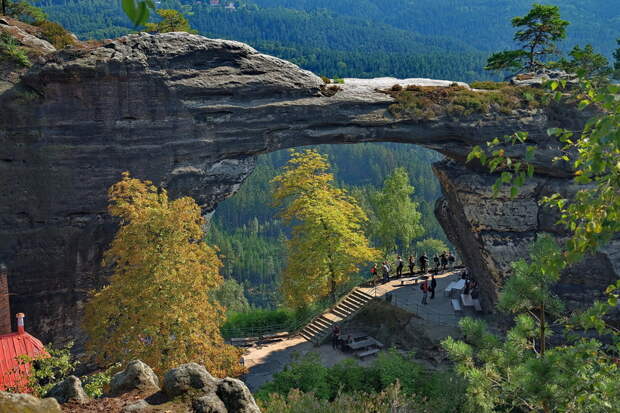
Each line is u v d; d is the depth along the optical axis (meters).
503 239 38.53
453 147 38.75
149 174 33.94
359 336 40.62
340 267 43.84
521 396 16.75
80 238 33.09
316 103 36.44
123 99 32.88
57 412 9.59
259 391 30.97
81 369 33.72
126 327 24.67
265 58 35.97
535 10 49.66
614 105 10.16
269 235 170.88
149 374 12.43
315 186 44.88
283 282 45.94
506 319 37.28
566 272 37.06
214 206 36.66
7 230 31.61
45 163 31.97
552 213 38.09
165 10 51.75
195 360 24.47
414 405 26.27
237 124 35.25
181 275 25.22
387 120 37.44
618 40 56.22
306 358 33.50
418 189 178.75
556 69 47.06
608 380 12.96
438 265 49.88
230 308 83.12
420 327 38.25
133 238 25.69
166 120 33.81
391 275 50.38
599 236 10.86
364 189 155.25
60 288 33.12
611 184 10.75
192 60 34.38
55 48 36.34
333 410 22.45
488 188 38.50
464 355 17.34
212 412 10.98
